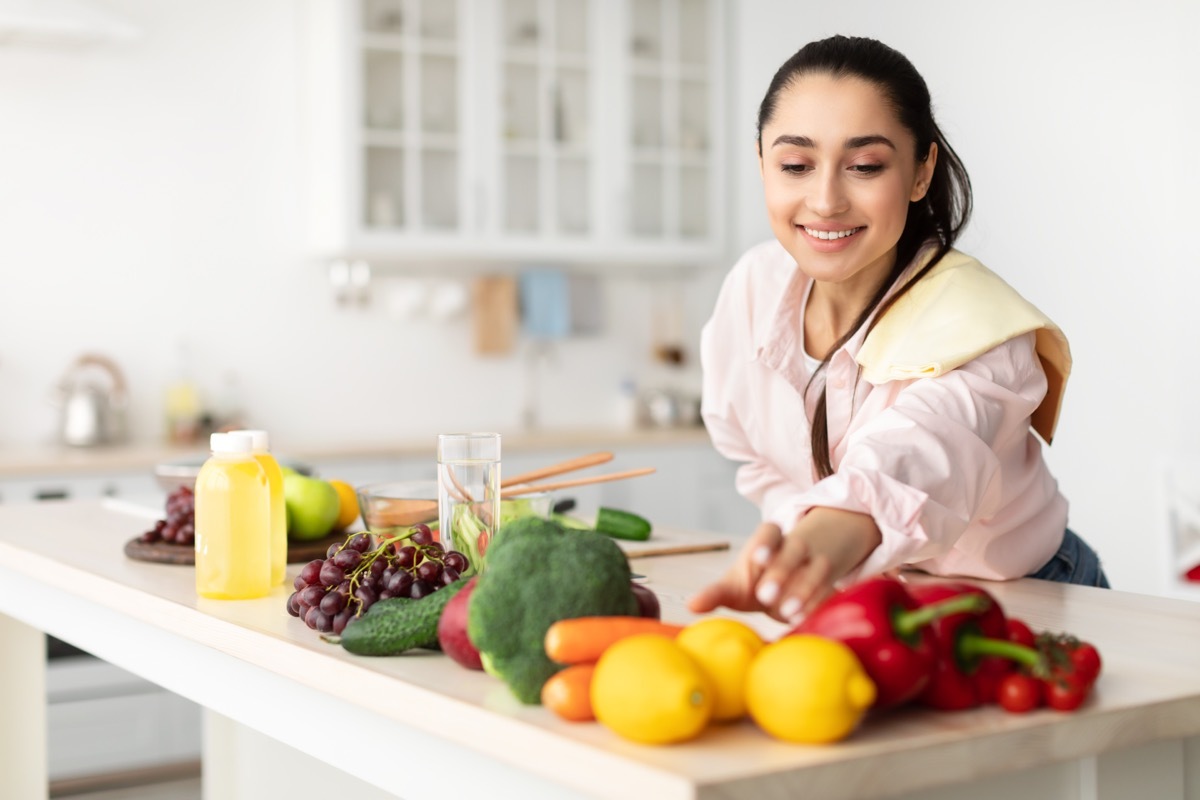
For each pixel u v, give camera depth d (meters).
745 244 4.88
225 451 1.34
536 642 0.89
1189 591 2.84
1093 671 0.90
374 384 4.46
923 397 1.24
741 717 0.85
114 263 4.06
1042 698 0.87
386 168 4.16
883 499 0.99
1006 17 3.91
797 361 1.57
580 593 0.89
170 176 4.14
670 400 4.79
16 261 3.92
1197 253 3.45
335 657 1.06
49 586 1.66
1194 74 3.45
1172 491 2.89
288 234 4.32
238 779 2.28
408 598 1.11
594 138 4.51
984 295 1.33
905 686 0.82
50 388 3.97
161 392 4.13
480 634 0.90
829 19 4.46
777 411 1.62
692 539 1.80
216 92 4.20
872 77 1.25
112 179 4.05
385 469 3.90
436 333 4.56
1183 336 3.49
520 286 4.69
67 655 3.35
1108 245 3.67
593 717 0.85
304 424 4.34
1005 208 3.95
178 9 4.13
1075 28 3.73
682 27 4.68
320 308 4.37
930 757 0.80
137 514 2.04
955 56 4.07
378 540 1.45
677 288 4.98
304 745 1.15
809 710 0.77
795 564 0.90
